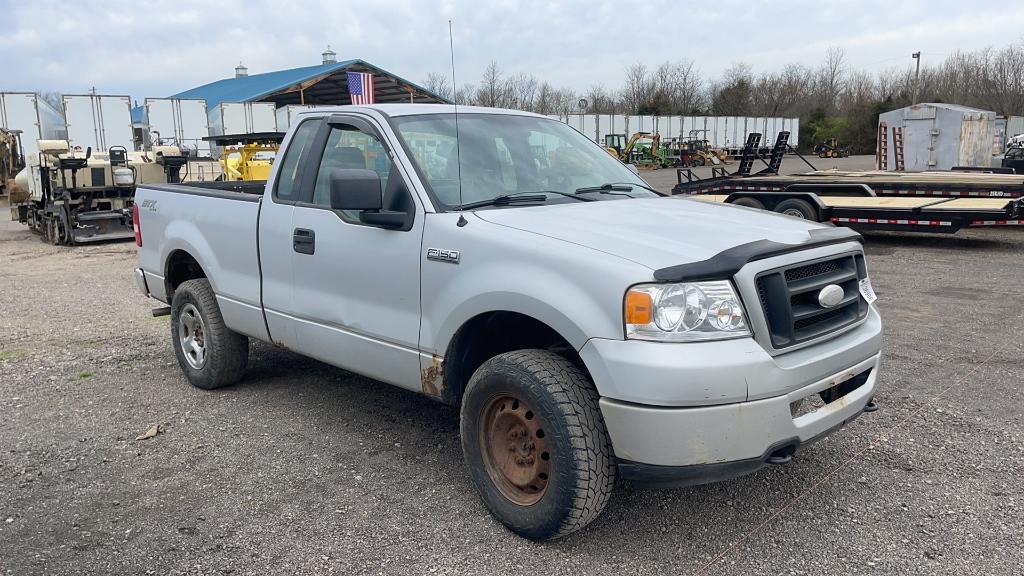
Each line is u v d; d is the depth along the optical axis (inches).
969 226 472.7
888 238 555.2
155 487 161.0
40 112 1033.5
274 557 132.7
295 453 177.6
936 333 275.7
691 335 117.6
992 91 2854.3
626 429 119.1
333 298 171.8
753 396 118.0
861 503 149.0
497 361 135.8
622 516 145.0
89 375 243.0
